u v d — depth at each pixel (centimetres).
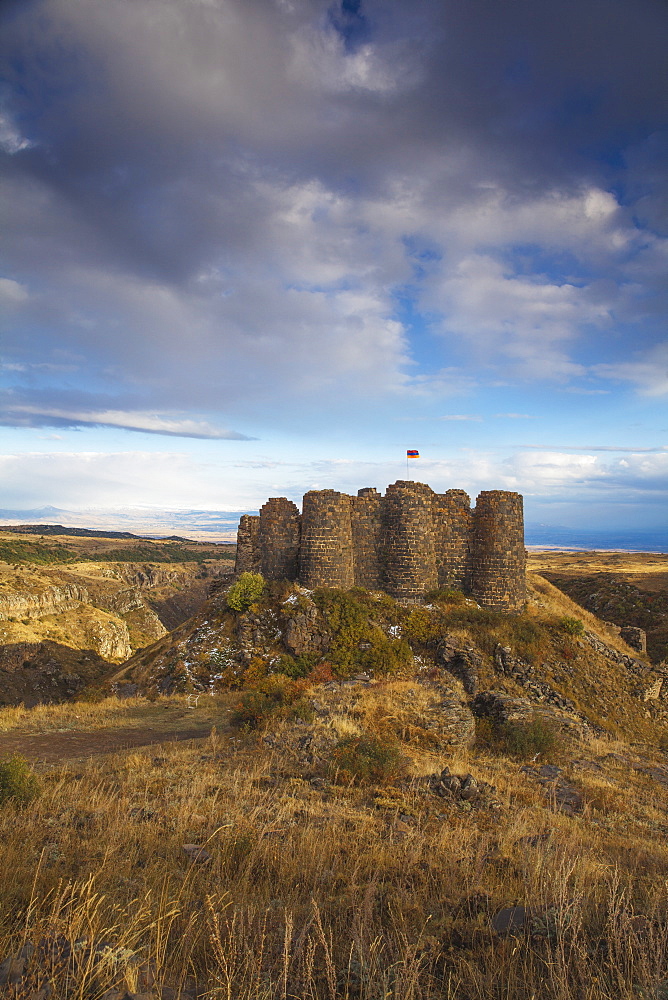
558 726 2278
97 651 7981
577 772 1714
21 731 2095
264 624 3106
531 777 1605
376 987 509
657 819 1361
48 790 1205
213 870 795
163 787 1269
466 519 3481
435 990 536
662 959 541
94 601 10625
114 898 668
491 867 827
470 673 2672
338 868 829
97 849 847
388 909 686
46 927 557
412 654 2858
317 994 510
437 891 754
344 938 622
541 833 1063
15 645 6781
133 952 486
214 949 549
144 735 2036
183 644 3216
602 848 1045
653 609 5538
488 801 1257
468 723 1994
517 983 523
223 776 1359
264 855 854
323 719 1880
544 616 3388
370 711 1983
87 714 2467
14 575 8681
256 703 2053
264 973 534
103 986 453
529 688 2706
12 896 651
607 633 3797
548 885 732
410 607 3175
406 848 899
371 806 1187
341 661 2761
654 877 866
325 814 1106
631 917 610
